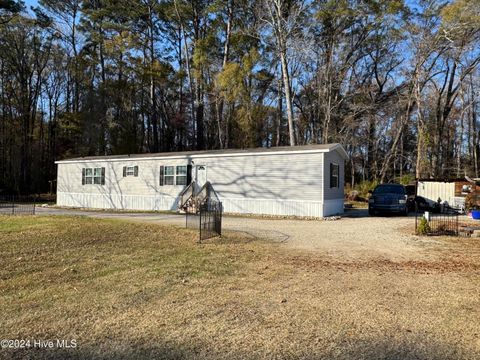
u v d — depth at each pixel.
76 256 6.39
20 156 32.19
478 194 17.02
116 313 3.72
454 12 22.72
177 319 3.59
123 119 30.48
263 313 3.79
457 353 2.93
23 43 31.38
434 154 28.92
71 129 32.12
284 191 15.12
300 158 14.83
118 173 20.03
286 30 23.61
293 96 30.31
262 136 31.64
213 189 16.88
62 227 9.73
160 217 14.52
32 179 32.69
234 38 27.97
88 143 29.58
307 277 5.30
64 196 22.48
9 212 16.27
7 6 26.94
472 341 3.16
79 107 32.78
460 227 10.09
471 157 34.59
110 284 4.74
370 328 3.43
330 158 15.38
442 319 3.68
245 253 7.03
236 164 16.34
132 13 30.05
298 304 4.10
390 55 29.55
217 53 29.77
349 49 29.09
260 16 25.19
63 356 2.78
